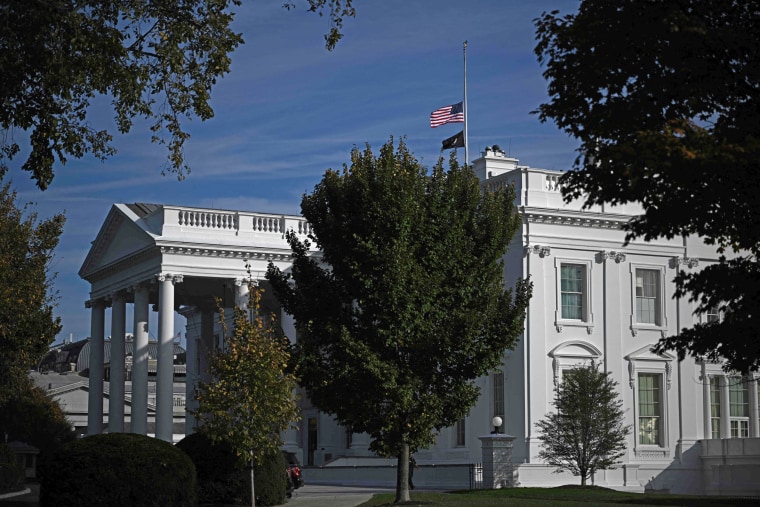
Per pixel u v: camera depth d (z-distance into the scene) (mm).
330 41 27406
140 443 30156
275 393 32781
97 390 62469
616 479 50500
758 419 54875
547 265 50875
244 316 35000
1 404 51844
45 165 27375
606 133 21328
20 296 41844
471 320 32312
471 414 51719
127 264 58375
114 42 25391
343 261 33094
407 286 32094
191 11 27297
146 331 56656
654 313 53406
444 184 34188
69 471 29250
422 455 54062
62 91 26391
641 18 19922
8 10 25016
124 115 27797
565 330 50875
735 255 54344
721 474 51969
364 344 32188
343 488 48969
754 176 19344
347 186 33719
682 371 53188
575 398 45094
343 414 33406
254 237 56938
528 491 40781
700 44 19547
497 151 56969
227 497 33969
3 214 43156
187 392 73875
